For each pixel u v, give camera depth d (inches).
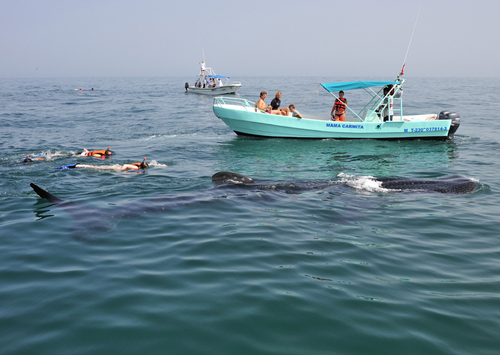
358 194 321.1
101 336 135.3
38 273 184.2
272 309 152.2
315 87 2573.8
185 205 292.4
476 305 155.9
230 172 360.5
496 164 437.1
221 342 132.3
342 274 183.6
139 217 265.9
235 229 243.9
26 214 271.1
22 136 667.4
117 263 195.2
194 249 212.7
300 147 562.9
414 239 229.5
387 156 495.2
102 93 2249.0
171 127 795.4
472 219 263.4
